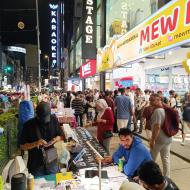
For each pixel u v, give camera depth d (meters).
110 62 15.75
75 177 3.83
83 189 3.41
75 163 4.32
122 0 18.00
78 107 13.42
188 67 8.09
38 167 4.17
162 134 5.39
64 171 4.11
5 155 6.36
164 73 14.99
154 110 5.36
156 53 9.10
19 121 7.28
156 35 9.06
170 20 8.03
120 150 4.42
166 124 5.36
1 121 7.04
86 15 19.44
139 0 15.64
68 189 3.40
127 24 17.78
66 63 63.25
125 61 12.76
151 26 9.48
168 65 12.45
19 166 3.46
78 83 40.88
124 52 12.93
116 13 18.80
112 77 19.22
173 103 10.88
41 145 4.18
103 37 21.88
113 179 3.78
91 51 19.61
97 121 6.79
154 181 2.61
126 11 17.77
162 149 5.51
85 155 4.77
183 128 9.42
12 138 7.71
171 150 8.61
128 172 3.97
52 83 75.12
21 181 2.91
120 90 9.63
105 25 21.83
